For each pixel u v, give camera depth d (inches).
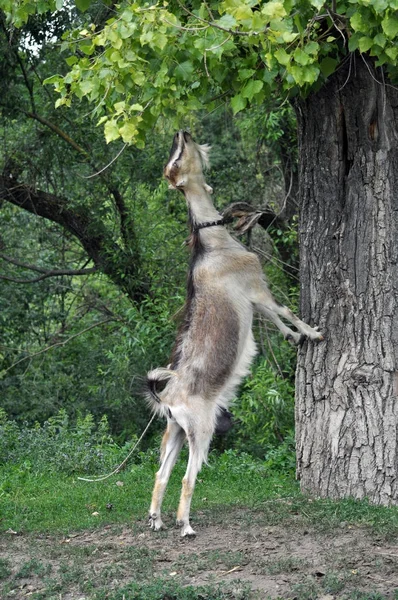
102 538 433.1
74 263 1095.6
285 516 438.0
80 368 1024.9
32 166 867.4
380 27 371.6
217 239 454.3
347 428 462.9
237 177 955.3
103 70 395.5
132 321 866.8
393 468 452.8
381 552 374.9
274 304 458.9
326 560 368.2
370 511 434.0
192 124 872.3
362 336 460.4
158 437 825.5
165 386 445.7
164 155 851.4
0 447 669.3
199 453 425.7
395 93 450.6
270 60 366.6
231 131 987.9
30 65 880.3
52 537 441.1
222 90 460.1
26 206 892.6
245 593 331.0
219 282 444.5
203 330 438.0
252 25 339.0
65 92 426.6
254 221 466.6
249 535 413.1
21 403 994.7
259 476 597.9
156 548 404.8
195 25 378.0
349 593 327.6
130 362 869.8
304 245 479.8
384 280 456.1
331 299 467.5
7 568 385.1
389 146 454.3
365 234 458.9
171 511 476.4
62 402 1018.7
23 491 556.7
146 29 363.6
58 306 1069.1
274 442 771.4
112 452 690.2
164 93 406.9
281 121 789.9
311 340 471.5
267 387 728.3
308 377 475.8
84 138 841.5
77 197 887.7
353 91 454.0
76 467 631.8
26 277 1008.9
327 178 468.4
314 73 372.8
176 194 887.7
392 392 454.9
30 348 1047.0
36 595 348.8
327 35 418.9
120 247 896.9
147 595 332.8
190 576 360.5
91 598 337.7
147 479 590.2
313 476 475.5
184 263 871.7
